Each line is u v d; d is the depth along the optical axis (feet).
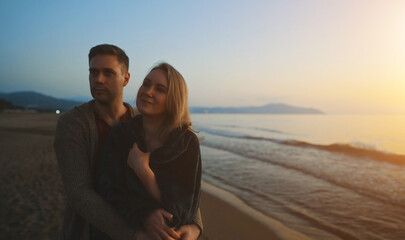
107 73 4.49
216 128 109.70
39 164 24.34
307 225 12.47
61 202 14.49
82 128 4.05
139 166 3.53
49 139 43.75
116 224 3.40
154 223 3.31
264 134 81.66
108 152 3.89
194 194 3.94
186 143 3.99
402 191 18.08
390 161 30.83
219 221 12.84
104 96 4.46
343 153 37.27
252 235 11.29
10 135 48.01
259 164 28.86
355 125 131.44
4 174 20.47
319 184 20.20
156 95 3.98
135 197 3.54
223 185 19.85
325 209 14.61
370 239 11.09
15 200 14.67
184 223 3.65
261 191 18.17
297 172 24.67
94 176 4.09
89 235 4.25
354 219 13.20
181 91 4.16
